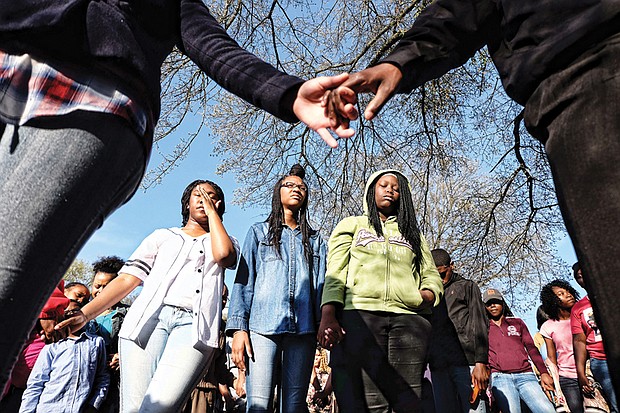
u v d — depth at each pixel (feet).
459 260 40.83
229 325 11.76
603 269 3.39
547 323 25.84
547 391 21.47
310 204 35.55
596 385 21.08
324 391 19.51
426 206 34.96
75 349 15.21
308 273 12.11
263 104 4.64
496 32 5.04
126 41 3.89
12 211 3.37
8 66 3.60
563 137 3.72
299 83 4.58
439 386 17.87
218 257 10.33
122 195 4.05
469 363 17.48
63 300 8.17
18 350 3.43
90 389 15.29
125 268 10.25
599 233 3.43
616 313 3.33
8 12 3.62
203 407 16.87
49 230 3.45
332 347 11.02
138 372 9.82
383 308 10.64
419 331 10.79
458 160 35.22
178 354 9.57
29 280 3.38
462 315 17.75
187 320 9.87
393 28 31.04
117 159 3.80
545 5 4.11
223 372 22.02
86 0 3.77
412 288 10.91
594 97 3.62
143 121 4.01
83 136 3.61
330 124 4.57
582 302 21.63
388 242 11.15
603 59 3.64
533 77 4.06
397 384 10.48
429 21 5.35
